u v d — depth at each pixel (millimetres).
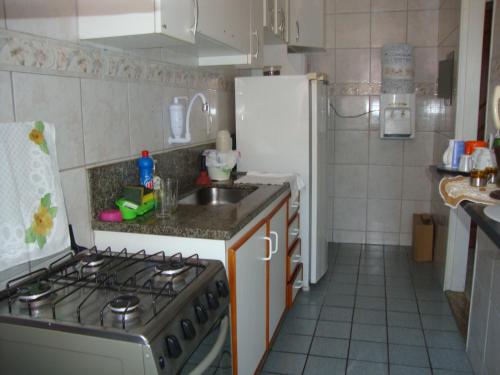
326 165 3377
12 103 1402
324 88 3197
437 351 2449
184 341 1230
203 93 2836
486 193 1890
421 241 3805
